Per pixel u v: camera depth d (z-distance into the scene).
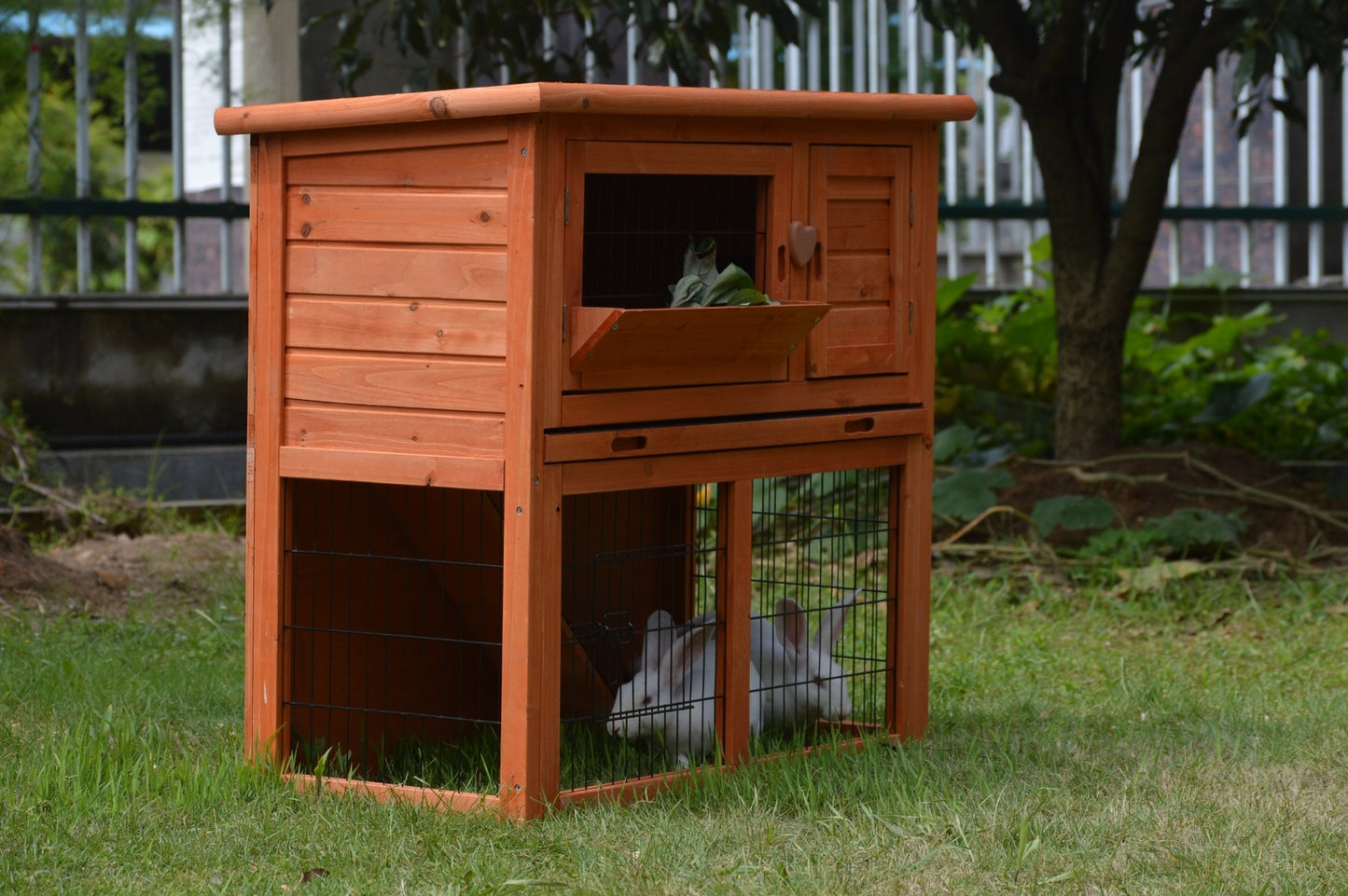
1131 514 8.14
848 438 4.58
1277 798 4.13
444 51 9.98
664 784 4.25
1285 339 11.36
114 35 9.76
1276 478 8.56
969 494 8.08
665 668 4.46
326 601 4.80
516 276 3.88
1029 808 4.03
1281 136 11.72
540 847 3.76
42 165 10.14
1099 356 8.67
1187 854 3.68
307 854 3.70
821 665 4.89
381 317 4.10
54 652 5.86
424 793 4.14
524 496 3.90
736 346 4.18
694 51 7.32
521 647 3.95
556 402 3.93
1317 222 11.80
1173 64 8.17
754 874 3.56
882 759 4.53
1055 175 8.55
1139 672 5.95
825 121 4.43
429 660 5.14
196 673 5.60
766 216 4.36
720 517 4.40
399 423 4.09
